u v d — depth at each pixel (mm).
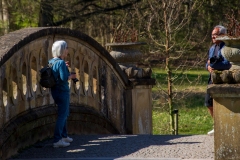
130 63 22766
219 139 12578
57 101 14562
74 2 46750
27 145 14633
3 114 13242
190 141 15547
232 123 12445
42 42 15930
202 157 13242
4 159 13016
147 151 14047
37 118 15172
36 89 15500
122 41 22672
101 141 15672
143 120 22781
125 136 16703
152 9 28859
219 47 16219
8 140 13289
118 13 48500
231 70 12594
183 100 34844
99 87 19953
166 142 15383
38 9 42750
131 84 22156
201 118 33156
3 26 39094
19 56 14414
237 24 12867
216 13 46125
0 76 13109
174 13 28094
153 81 22953
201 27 44375
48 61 14789
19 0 41281
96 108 19625
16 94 14211
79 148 14617
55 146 14602
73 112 17234
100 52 19766
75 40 17906
